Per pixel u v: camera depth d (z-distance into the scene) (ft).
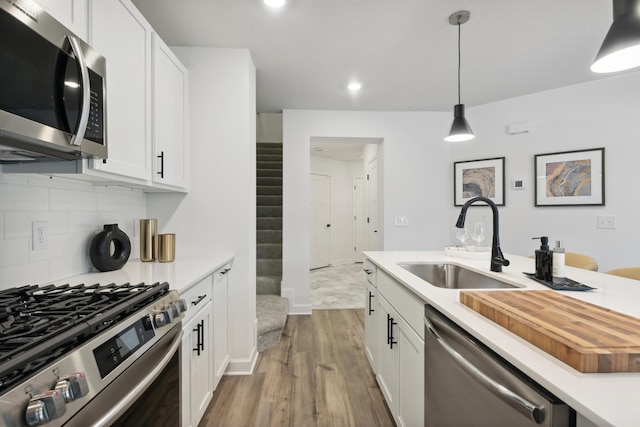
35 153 3.28
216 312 6.10
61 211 4.61
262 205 15.17
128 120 4.65
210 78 7.22
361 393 6.47
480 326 2.82
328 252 21.67
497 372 2.46
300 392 6.48
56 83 2.94
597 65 3.94
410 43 7.16
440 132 12.10
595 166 9.23
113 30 4.26
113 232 5.31
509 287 4.63
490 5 5.83
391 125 11.99
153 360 3.27
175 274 5.12
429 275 6.51
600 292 3.89
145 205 7.07
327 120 11.74
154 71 5.41
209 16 6.13
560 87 9.80
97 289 3.70
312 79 9.11
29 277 4.09
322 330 9.95
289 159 11.57
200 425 5.46
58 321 2.53
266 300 10.99
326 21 6.33
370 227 16.81
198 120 7.19
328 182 21.74
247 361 7.23
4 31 2.47
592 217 9.31
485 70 8.58
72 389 2.10
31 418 1.86
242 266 7.23
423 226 12.15
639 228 8.63
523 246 10.57
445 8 5.93
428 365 3.87
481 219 11.39
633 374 1.96
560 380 1.89
